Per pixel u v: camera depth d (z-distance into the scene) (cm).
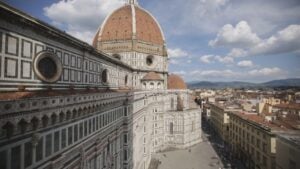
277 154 6109
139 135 7719
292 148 5225
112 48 11688
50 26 3000
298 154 4950
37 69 2842
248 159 9356
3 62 2327
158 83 11675
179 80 14375
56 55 3253
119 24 12044
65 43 3484
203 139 14550
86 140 3528
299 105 11519
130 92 6234
